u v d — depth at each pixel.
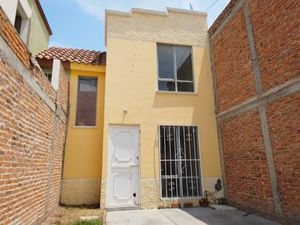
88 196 7.25
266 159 5.70
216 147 7.91
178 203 7.14
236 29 7.12
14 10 4.69
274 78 5.51
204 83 8.42
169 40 8.58
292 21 5.03
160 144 7.55
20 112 3.61
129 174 7.17
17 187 3.57
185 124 7.89
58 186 6.68
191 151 7.74
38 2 7.71
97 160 7.55
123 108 7.57
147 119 7.66
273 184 5.44
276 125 5.41
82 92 8.09
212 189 7.49
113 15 8.38
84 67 8.09
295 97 4.89
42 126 4.82
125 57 8.05
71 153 7.45
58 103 6.17
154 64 8.21
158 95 7.96
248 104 6.45
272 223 5.23
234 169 7.04
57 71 6.17
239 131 6.84
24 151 3.84
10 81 3.19
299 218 4.70
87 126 7.77
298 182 4.75
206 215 6.03
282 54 5.29
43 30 9.05
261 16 6.03
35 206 4.48
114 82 7.74
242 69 6.77
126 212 6.43
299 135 4.76
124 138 7.42
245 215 5.98
